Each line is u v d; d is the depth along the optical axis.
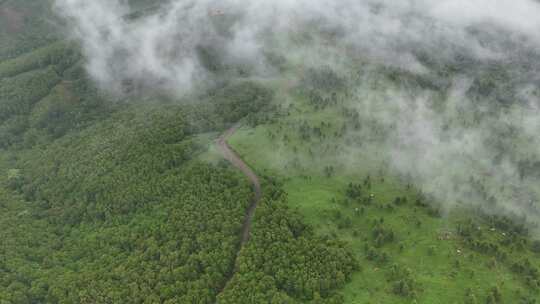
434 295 163.62
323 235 187.88
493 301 160.12
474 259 179.12
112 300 176.38
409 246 186.88
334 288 167.00
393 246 186.88
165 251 190.75
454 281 169.62
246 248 181.12
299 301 163.38
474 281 169.62
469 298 159.88
